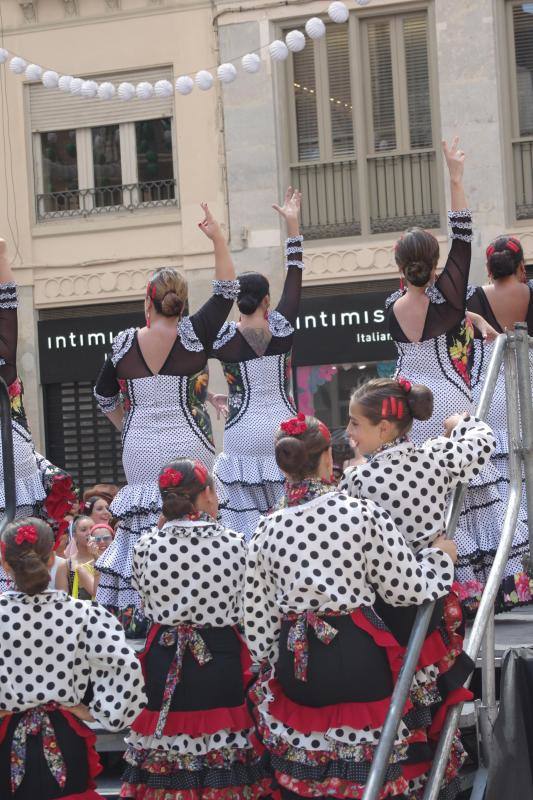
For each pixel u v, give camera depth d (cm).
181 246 2111
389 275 2027
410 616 586
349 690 552
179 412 757
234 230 2075
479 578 778
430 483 590
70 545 1059
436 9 1980
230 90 2066
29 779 586
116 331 2155
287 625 568
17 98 2166
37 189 2184
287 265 873
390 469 591
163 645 650
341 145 2058
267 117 2050
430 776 563
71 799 591
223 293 767
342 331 2053
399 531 583
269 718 573
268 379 842
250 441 832
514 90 1977
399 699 530
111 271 2150
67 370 2178
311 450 573
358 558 559
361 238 2053
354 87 2034
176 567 644
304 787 555
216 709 643
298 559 559
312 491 572
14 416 768
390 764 559
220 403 897
